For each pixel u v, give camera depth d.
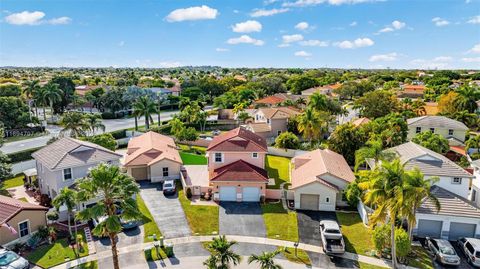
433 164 37.00
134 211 23.67
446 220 32.22
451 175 35.31
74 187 38.25
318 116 63.44
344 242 32.03
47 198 39.25
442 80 158.38
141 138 57.81
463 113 76.75
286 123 75.38
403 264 28.86
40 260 28.83
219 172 42.31
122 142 69.38
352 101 131.38
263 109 78.44
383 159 38.69
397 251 28.45
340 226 35.16
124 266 27.83
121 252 29.92
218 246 24.70
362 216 36.53
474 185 40.44
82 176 38.91
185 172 48.75
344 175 41.38
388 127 57.44
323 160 43.78
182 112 87.31
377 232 29.86
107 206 23.53
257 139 48.94
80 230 33.94
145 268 27.58
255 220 36.28
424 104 90.12
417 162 37.47
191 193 41.97
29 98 93.56
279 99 104.44
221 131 83.75
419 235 33.19
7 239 30.42
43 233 31.77
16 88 107.38
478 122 77.19
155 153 48.72
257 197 40.94
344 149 53.44
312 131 62.09
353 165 53.28
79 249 30.14
